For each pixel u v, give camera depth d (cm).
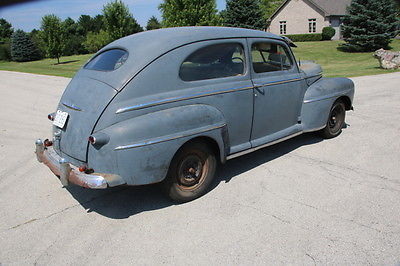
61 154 371
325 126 525
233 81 400
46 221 348
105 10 2933
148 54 341
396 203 357
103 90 332
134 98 328
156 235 317
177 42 358
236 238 309
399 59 1565
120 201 386
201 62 374
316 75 529
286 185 407
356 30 2831
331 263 272
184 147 350
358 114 715
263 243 300
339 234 309
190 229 325
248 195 386
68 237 320
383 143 535
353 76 1330
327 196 377
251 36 426
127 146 310
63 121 356
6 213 365
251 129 430
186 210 359
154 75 339
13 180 450
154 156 323
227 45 398
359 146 526
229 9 3144
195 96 362
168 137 328
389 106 774
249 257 283
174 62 351
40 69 2575
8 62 4209
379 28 2761
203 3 2264
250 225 328
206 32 387
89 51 4944
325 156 492
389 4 2753
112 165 315
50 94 1176
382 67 1612
